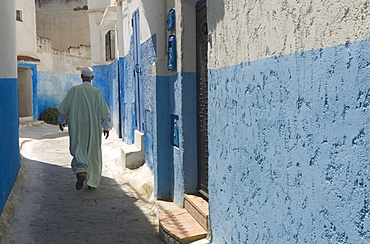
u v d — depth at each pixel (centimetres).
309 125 200
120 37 1084
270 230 245
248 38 269
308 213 203
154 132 527
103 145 1039
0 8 466
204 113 430
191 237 375
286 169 223
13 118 568
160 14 522
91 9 1495
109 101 1449
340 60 175
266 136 246
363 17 161
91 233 430
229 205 314
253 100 263
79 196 563
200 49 437
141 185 608
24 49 1762
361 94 164
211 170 356
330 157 184
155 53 568
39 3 2681
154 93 521
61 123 602
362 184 165
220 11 321
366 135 162
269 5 238
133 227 452
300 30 205
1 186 420
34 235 415
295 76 211
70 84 2214
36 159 812
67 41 2708
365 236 164
